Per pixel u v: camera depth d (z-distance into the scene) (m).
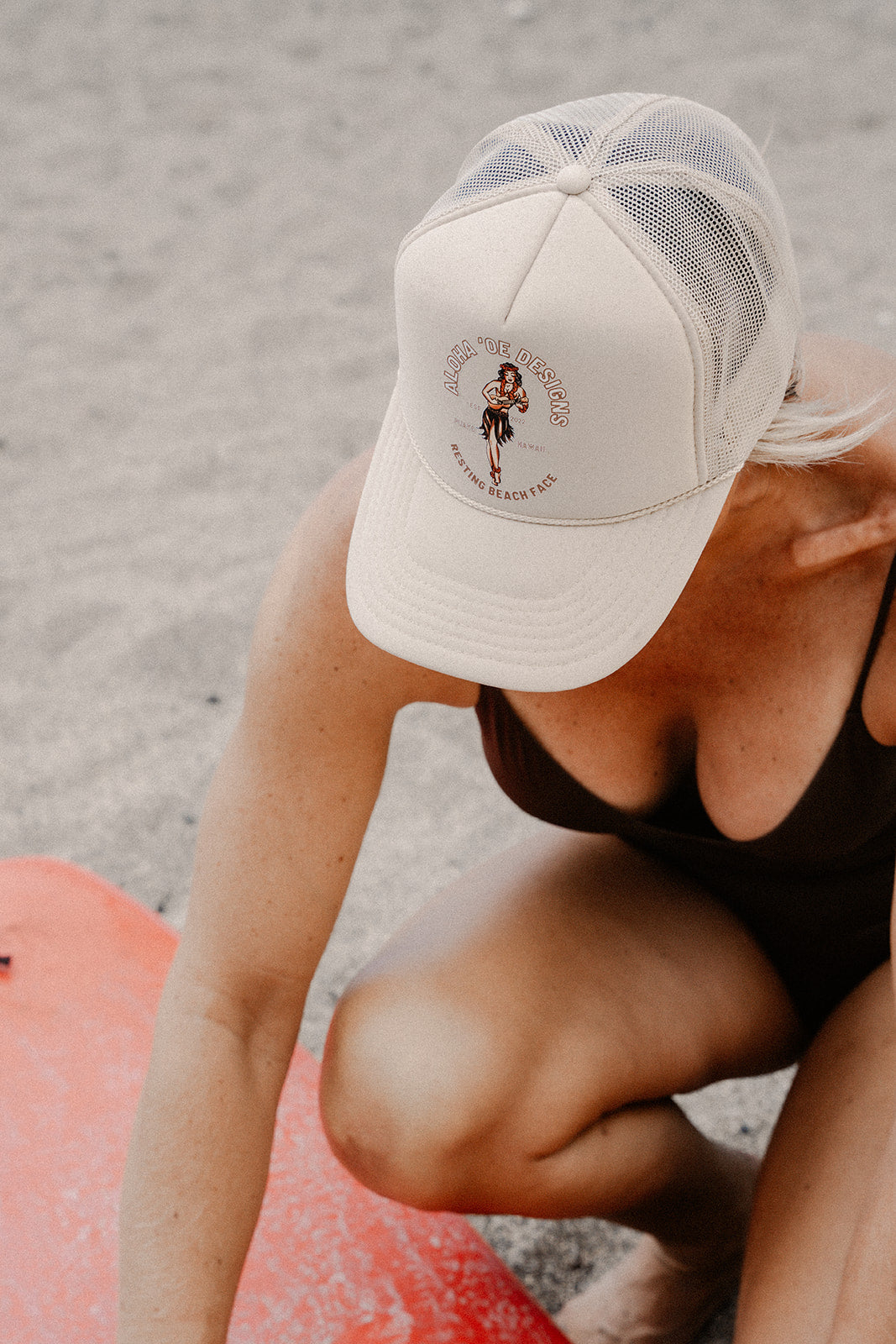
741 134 0.93
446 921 1.26
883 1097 1.10
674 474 0.91
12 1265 1.23
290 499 2.83
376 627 0.97
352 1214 1.29
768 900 1.24
